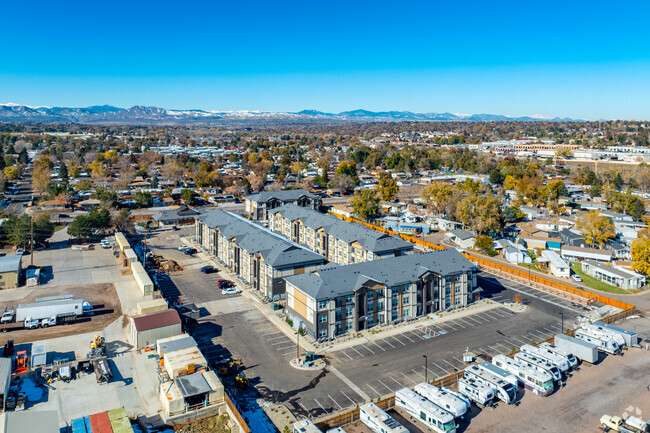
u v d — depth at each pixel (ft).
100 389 243.81
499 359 270.46
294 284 327.88
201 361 256.73
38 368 259.60
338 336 315.78
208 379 240.32
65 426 210.38
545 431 215.72
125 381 252.01
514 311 362.74
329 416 223.92
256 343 303.48
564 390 251.80
